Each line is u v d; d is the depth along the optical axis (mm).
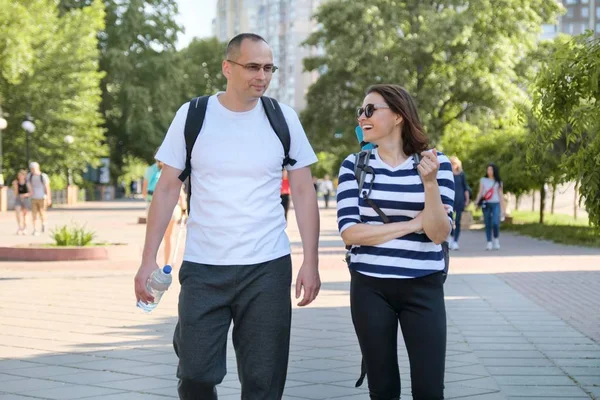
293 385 7547
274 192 5066
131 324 10664
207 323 4957
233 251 4941
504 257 20750
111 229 32094
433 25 49594
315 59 56594
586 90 7461
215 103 5066
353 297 5250
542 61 7707
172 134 5051
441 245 5285
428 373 5113
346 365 8383
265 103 5086
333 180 109062
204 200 4992
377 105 5227
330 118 56531
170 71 69500
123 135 71938
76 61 54875
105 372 7980
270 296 4969
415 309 5141
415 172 5211
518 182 34656
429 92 50812
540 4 54781
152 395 7133
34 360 8516
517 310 11961
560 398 7098
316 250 5180
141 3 69750
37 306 12148
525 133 33969
